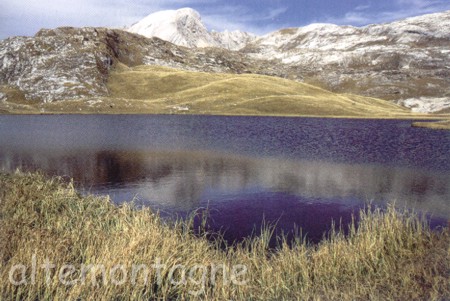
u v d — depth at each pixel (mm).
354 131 74188
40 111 124188
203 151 42938
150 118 109812
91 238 11445
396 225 13773
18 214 13195
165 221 16391
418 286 10258
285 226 17438
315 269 11047
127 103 140500
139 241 10711
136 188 25016
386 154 41938
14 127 73188
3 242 10266
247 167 33312
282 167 33375
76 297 8727
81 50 185250
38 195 15836
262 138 58594
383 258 11703
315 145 49750
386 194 24188
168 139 55250
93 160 35906
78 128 72688
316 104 156125
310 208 20672
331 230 16906
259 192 24281
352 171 31922
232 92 167125
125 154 40000
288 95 167000
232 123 93625
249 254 12688
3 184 17531
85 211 14742
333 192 24562
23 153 39594
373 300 9695
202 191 24375
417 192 24859
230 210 20031
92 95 151750
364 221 15586
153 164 34250
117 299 9164
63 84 154125
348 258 11656
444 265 11445
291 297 10000
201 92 166500
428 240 13562
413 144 51562
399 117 145000
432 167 34062
